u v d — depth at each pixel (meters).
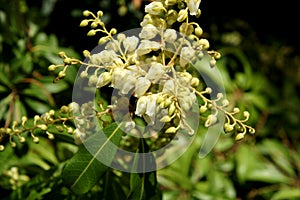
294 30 1.35
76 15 0.79
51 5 0.80
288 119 0.99
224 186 0.77
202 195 0.75
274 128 0.92
